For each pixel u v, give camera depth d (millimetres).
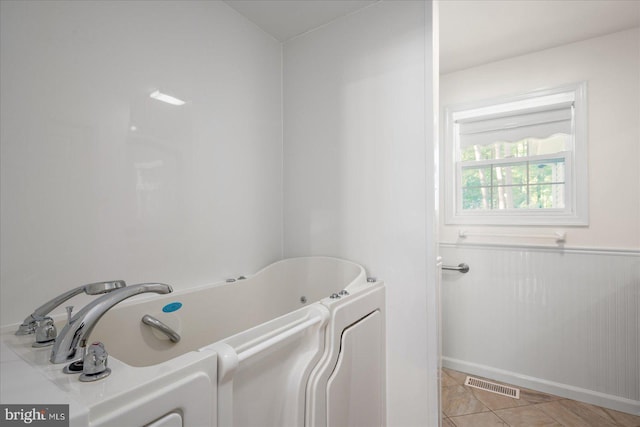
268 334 876
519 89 2199
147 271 1266
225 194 1613
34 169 972
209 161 1531
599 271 1889
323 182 1813
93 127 1109
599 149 1930
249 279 1638
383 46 1603
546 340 2031
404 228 1519
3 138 914
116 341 1079
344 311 1177
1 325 906
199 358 659
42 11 989
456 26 1870
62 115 1032
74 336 672
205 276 1499
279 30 1885
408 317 1489
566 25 1854
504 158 2283
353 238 1682
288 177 1975
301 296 1779
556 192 2107
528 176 2205
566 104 2047
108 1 1155
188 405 622
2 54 912
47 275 998
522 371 2098
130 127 1217
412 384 1460
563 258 1992
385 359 1529
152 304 1204
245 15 1737
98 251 1119
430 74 1457
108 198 1147
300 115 1927
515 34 1953
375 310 1439
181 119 1404
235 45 1687
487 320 2229
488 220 2270
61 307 1025
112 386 540
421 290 1461
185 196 1417
